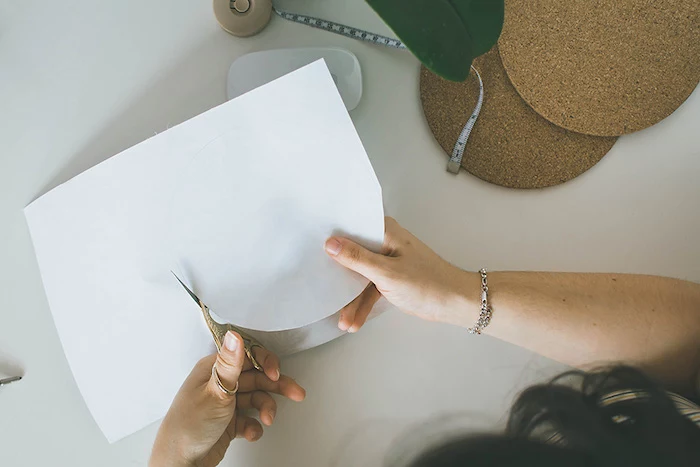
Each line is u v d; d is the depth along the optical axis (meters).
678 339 0.53
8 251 0.63
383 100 0.64
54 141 0.64
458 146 0.62
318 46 0.64
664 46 0.60
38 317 0.63
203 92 0.64
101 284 0.60
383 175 0.64
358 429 0.61
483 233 0.63
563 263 0.63
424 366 0.61
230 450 0.60
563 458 0.33
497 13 0.46
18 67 0.64
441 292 0.55
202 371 0.56
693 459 0.34
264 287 0.54
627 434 0.35
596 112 0.60
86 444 0.62
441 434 0.48
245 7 0.62
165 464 0.54
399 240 0.57
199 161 0.54
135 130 0.64
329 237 0.54
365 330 0.62
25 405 0.62
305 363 0.62
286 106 0.53
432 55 0.41
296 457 0.60
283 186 0.53
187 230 0.54
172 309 0.60
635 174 0.63
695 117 0.63
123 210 0.58
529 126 0.62
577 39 0.60
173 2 0.65
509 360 0.61
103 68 0.64
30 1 0.65
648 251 0.63
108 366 0.61
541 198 0.63
